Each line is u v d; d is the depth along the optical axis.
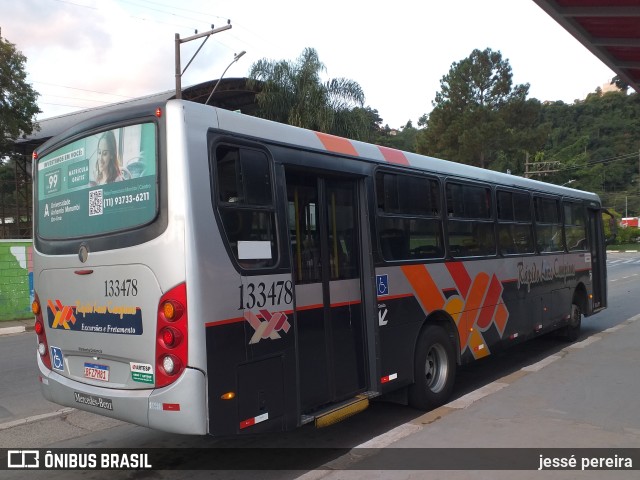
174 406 3.87
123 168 4.31
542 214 9.48
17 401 7.11
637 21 7.80
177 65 19.22
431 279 6.48
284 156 4.75
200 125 4.10
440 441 4.83
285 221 4.65
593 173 69.81
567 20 7.81
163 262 3.96
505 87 53.75
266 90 23.03
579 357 8.14
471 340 7.20
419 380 6.21
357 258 5.63
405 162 6.31
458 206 7.21
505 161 53.94
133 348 4.15
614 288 22.62
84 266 4.51
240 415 4.10
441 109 54.50
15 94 22.70
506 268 8.09
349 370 5.36
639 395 6.15
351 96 23.88
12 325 14.96
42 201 5.16
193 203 3.94
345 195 5.55
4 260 15.83
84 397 4.49
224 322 4.02
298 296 4.84
